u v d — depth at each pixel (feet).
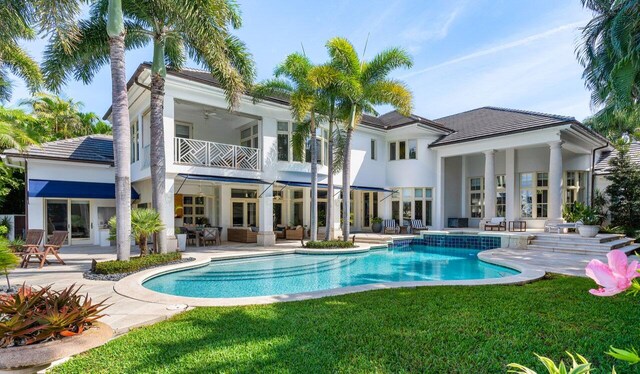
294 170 79.15
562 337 19.83
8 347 12.34
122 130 43.19
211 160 70.23
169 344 19.53
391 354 17.94
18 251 46.70
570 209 86.02
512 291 31.32
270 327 22.13
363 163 96.68
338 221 88.63
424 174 95.50
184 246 63.87
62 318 13.51
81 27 50.65
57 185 71.26
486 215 84.89
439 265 56.18
